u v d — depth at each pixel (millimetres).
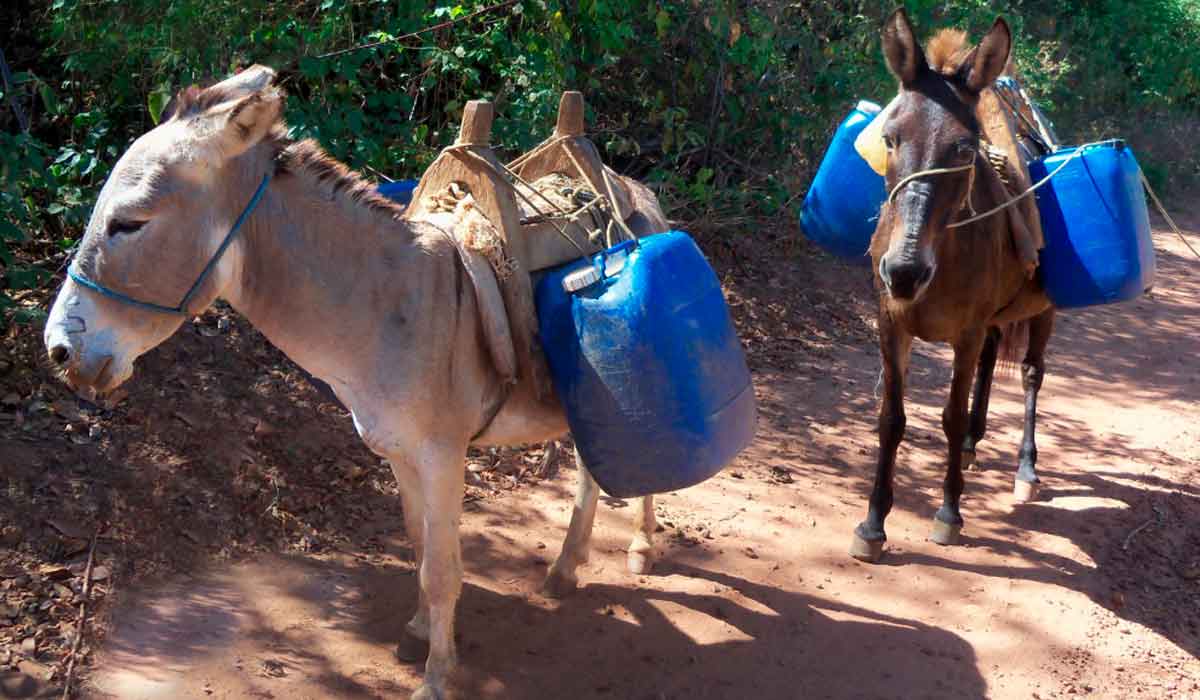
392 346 3180
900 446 6109
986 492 5672
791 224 9172
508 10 6871
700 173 8062
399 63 6844
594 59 7645
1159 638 4422
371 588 4195
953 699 3887
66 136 6109
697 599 4348
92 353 2791
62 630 3646
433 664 3494
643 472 3395
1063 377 7703
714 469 3432
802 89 9094
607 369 3305
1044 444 6422
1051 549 5070
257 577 4160
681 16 8422
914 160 4117
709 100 8844
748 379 3561
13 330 4996
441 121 7023
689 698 3736
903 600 4520
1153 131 15688
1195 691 4082
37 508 4137
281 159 3084
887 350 4793
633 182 4414
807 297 8289
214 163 2869
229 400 5055
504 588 4301
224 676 3570
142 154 2822
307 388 5340
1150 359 8312
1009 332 5785
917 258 4051
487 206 3455
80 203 5102
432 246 3299
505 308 3426
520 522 4840
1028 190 4684
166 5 5645
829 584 4590
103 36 5664
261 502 4566
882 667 4027
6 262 4801
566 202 3727
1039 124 5684
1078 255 4844
